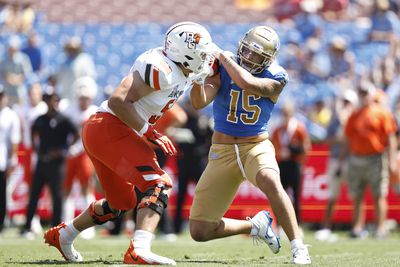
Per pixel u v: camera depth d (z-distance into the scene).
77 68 50.47
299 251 20.84
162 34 67.06
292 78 59.53
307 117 53.28
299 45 62.25
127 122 19.42
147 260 19.19
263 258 24.47
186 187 39.53
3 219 39.22
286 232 21.00
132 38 66.56
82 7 70.31
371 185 39.56
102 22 69.56
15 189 43.97
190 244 33.56
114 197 20.98
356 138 39.56
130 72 19.70
